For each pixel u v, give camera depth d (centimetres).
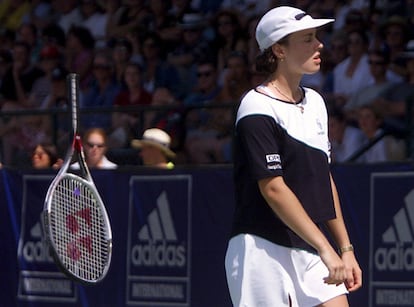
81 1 4809
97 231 2100
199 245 2845
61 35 4838
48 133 3341
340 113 3347
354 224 2614
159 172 2912
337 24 3878
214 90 3981
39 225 3111
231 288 1773
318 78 3769
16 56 4838
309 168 1734
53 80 4581
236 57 3866
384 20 3766
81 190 2086
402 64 3588
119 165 3169
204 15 4359
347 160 3050
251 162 1703
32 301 3133
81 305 3039
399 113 3262
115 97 4197
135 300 2953
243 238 1750
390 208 2559
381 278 2573
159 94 4000
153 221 2923
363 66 3600
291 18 1731
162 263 2909
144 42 4281
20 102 4750
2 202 3183
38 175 3112
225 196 2798
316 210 1738
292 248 1730
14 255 3162
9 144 3431
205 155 3062
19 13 5038
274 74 1769
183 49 4228
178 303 2881
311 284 1739
